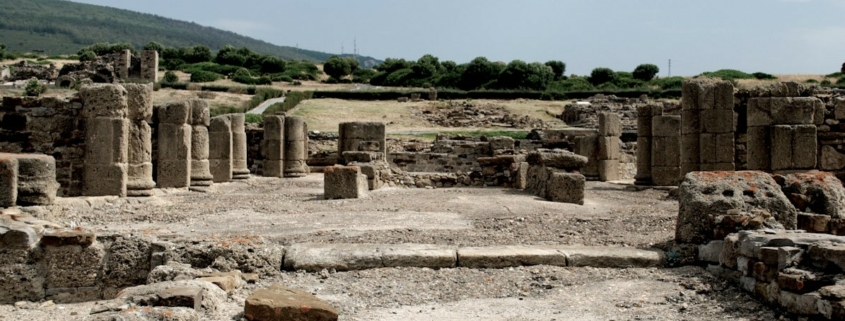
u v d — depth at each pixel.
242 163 26.30
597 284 8.66
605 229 12.19
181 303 6.81
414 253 9.45
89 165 15.88
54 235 9.40
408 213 14.12
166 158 19.42
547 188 17.25
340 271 9.22
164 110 19.42
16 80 69.94
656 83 81.69
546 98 70.81
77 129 16.12
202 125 21.08
